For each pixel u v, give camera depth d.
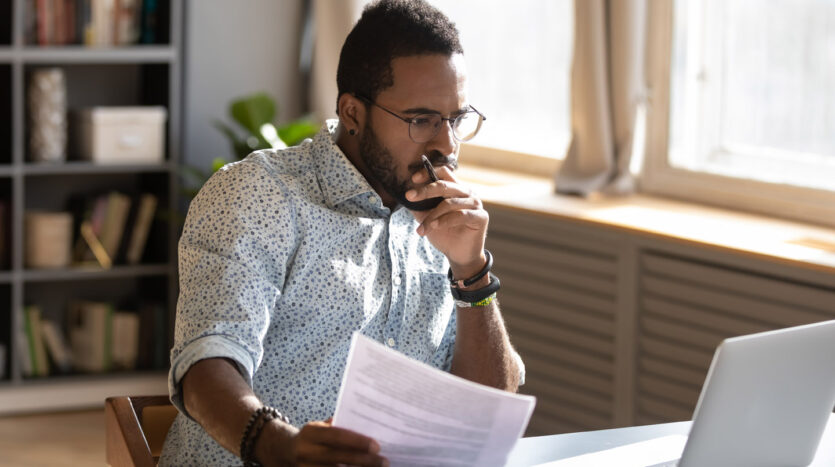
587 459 1.63
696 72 3.68
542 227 3.58
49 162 4.11
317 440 1.26
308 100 4.74
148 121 4.25
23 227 4.19
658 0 3.68
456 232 1.64
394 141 1.63
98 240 4.29
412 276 1.78
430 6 1.65
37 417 4.14
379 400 1.25
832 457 1.68
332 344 1.68
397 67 1.61
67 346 4.43
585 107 3.71
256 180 1.62
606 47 3.67
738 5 3.55
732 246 3.07
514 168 4.30
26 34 4.04
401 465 1.31
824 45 3.34
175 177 4.27
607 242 3.40
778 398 1.47
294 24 4.69
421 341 1.78
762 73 3.52
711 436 1.44
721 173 3.61
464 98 1.65
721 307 3.14
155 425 1.78
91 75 4.41
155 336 4.39
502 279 3.75
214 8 4.52
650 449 1.69
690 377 3.25
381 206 1.73
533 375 3.71
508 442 1.30
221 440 1.36
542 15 4.21
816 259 2.91
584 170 3.77
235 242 1.56
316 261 1.66
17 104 3.95
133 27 4.22
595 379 3.52
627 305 3.38
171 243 4.31
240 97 4.62
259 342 1.50
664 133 3.75
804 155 3.44
